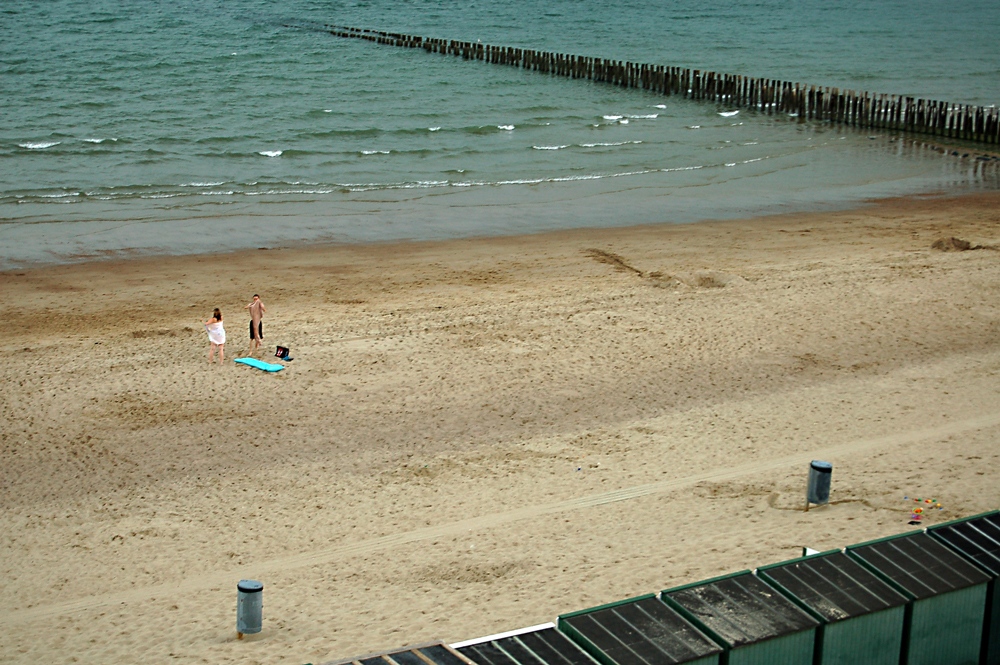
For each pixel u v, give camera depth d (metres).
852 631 13.62
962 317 34.91
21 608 18.81
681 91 93.06
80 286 40.44
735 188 60.34
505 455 25.42
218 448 26.12
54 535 21.84
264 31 126.00
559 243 48.09
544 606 17.41
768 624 13.30
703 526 20.75
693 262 44.16
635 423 27.23
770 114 85.62
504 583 18.67
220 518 22.47
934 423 26.30
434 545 20.72
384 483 24.05
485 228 50.91
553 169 64.56
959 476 22.67
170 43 113.31
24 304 37.94
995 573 14.67
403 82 95.56
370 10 157.38
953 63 117.38
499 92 91.69
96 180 58.28
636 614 13.52
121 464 25.25
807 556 15.05
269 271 43.03
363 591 18.78
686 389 29.48
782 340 33.06
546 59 102.56
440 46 112.50
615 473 24.05
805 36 142.38
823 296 37.19
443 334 33.91
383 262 44.59
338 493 23.58
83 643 17.30
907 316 35.00
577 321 34.97
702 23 156.50
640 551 19.59
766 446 25.23
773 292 37.69
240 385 30.00
